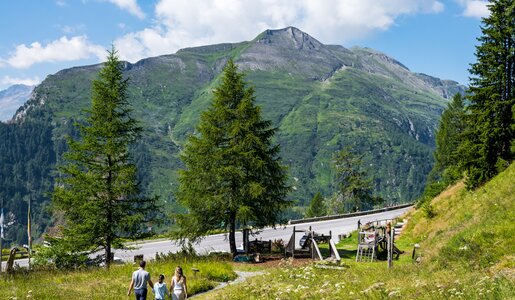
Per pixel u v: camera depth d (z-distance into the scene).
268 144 33.38
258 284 20.45
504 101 32.69
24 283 20.94
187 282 20.98
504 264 15.62
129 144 30.34
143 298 15.02
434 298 12.89
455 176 38.94
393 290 15.22
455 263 18.66
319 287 18.34
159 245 45.53
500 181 28.53
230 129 32.28
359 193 85.94
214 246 43.59
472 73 35.12
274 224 33.66
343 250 35.50
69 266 28.02
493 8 34.44
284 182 33.78
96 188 28.22
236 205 31.22
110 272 24.19
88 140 28.69
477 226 22.03
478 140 34.38
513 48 33.19
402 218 47.62
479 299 11.76
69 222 29.17
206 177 31.67
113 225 28.86
